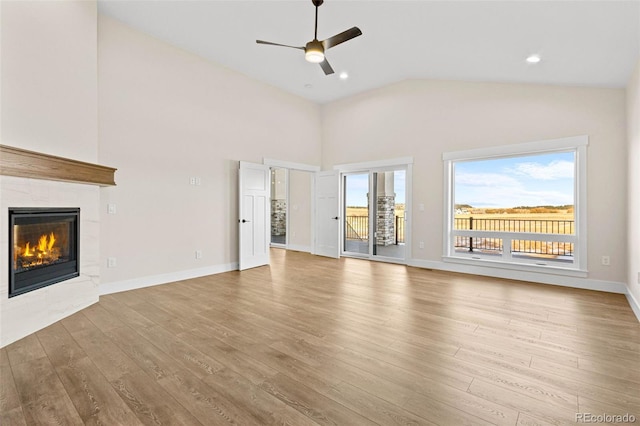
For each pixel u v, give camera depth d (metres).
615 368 2.12
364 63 5.01
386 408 1.70
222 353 2.33
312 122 7.01
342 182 7.12
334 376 2.02
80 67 3.27
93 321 2.97
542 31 3.07
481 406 1.72
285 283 4.46
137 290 4.07
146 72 4.24
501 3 2.81
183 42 4.46
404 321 2.97
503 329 2.78
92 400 1.77
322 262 6.20
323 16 3.68
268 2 3.52
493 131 4.85
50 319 2.91
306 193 7.63
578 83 4.06
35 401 1.76
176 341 2.54
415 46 4.23
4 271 2.48
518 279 4.66
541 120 4.44
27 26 2.71
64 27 3.07
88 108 3.37
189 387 1.90
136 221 4.16
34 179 2.76
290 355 2.30
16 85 2.62
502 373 2.05
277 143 6.18
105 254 3.87
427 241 5.60
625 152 3.85
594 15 2.62
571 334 2.68
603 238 4.02
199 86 4.86
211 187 5.05
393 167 6.12
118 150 3.98
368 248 6.74
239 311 3.26
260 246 5.74
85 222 3.39
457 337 2.61
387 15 3.54
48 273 2.90
